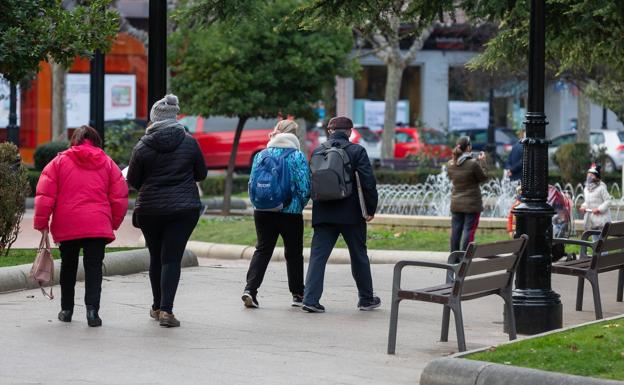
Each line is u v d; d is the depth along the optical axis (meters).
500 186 68.75
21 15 36.22
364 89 130.88
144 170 26.70
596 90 70.44
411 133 108.06
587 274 28.69
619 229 29.20
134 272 36.25
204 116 63.44
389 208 61.69
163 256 26.78
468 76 114.31
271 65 61.72
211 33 61.12
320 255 29.80
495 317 29.78
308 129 109.81
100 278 26.94
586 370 20.30
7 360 22.77
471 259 23.38
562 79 78.19
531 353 21.55
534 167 27.14
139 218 26.86
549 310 26.88
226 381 21.20
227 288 33.62
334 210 29.61
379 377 21.89
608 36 37.31
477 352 21.94
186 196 26.58
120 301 30.50
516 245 25.03
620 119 72.81
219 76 61.19
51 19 36.94
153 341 24.98
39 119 104.88
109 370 21.97
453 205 38.03
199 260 44.47
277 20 59.88
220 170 94.38
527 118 27.33
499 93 116.38
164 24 33.44
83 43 36.72
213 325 27.33
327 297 32.53
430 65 128.25
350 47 63.88
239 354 23.78
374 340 25.88
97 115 47.97
